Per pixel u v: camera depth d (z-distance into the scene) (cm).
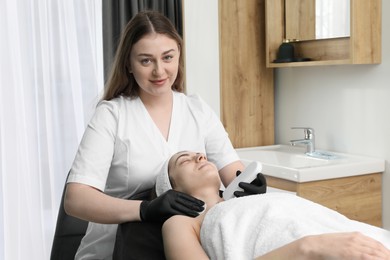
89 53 333
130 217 150
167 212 146
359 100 298
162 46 165
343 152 311
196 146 182
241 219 139
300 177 261
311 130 315
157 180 167
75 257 175
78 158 164
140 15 170
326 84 319
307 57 325
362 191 282
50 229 331
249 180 164
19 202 305
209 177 162
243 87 351
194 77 337
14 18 305
